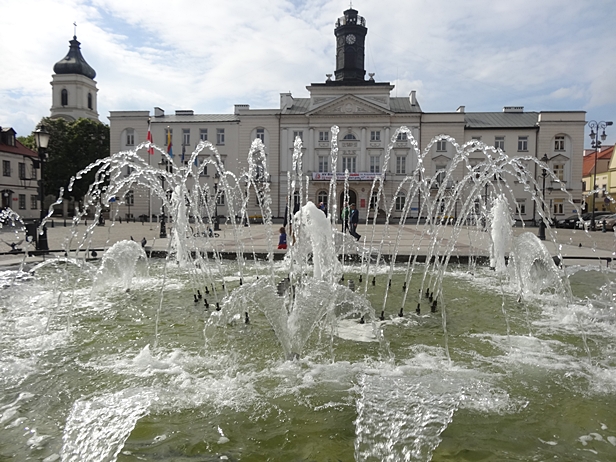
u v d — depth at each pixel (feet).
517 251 26.05
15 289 24.43
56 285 26.23
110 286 25.76
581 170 145.69
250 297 14.85
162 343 15.52
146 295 23.75
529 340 16.10
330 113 151.64
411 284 27.63
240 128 156.66
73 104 208.23
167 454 8.70
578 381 12.36
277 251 41.96
